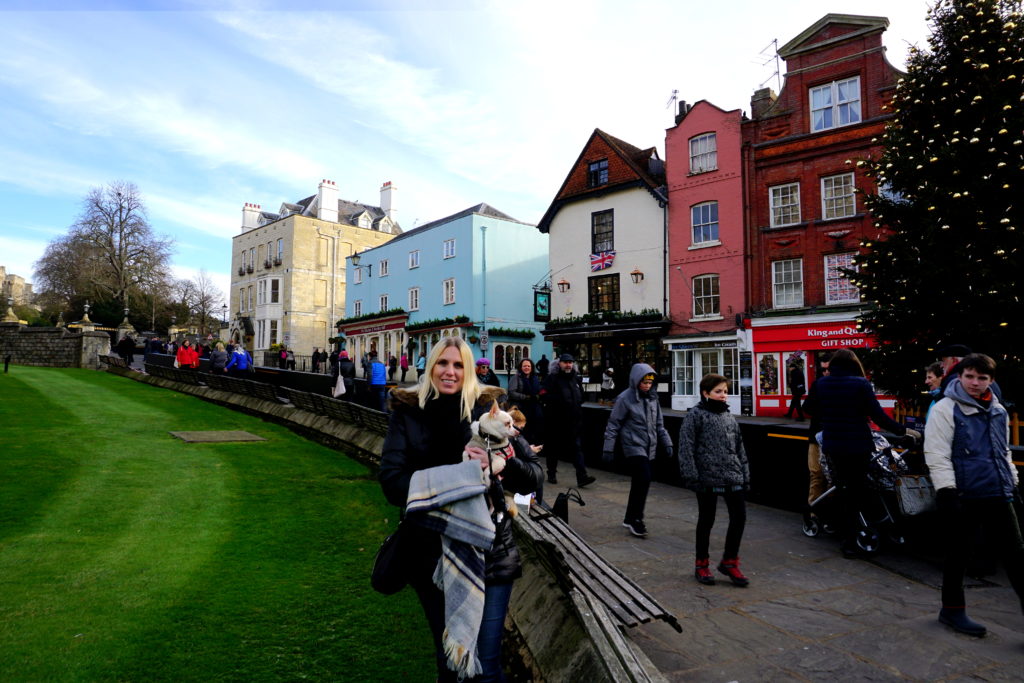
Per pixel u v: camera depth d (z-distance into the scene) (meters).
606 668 2.70
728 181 22.52
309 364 44.66
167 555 5.29
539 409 9.12
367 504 7.27
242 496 7.43
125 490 7.35
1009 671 3.35
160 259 54.22
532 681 3.30
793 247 21.11
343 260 49.56
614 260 25.55
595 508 7.23
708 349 22.70
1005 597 4.54
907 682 3.23
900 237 11.10
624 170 25.41
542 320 27.77
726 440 4.77
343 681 3.43
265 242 50.06
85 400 16.12
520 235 34.38
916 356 10.52
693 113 23.55
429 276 35.72
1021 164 9.95
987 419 3.85
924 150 10.84
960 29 10.87
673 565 5.21
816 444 6.21
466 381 2.51
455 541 2.27
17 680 3.26
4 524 5.83
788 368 20.58
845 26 20.50
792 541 6.01
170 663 3.54
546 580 3.88
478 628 2.18
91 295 51.66
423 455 2.41
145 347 39.00
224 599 4.46
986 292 9.64
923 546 5.61
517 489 2.56
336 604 4.46
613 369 25.14
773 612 4.20
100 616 4.09
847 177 20.27
